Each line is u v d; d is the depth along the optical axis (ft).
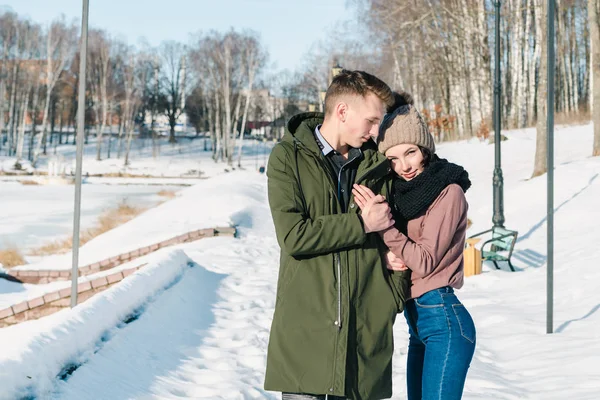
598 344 21.95
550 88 24.73
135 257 47.62
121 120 306.55
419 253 10.84
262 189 98.27
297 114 11.23
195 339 23.75
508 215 55.67
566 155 85.35
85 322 19.33
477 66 152.97
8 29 264.72
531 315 27.25
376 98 10.44
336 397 10.50
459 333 11.18
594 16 73.00
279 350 10.31
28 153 286.25
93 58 301.43
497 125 43.68
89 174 228.22
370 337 10.46
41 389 14.75
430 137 11.43
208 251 46.16
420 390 12.26
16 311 33.71
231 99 295.28
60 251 59.47
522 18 154.71
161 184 199.62
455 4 155.63
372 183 10.87
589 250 38.52
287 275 10.44
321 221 10.07
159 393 17.46
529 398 18.12
